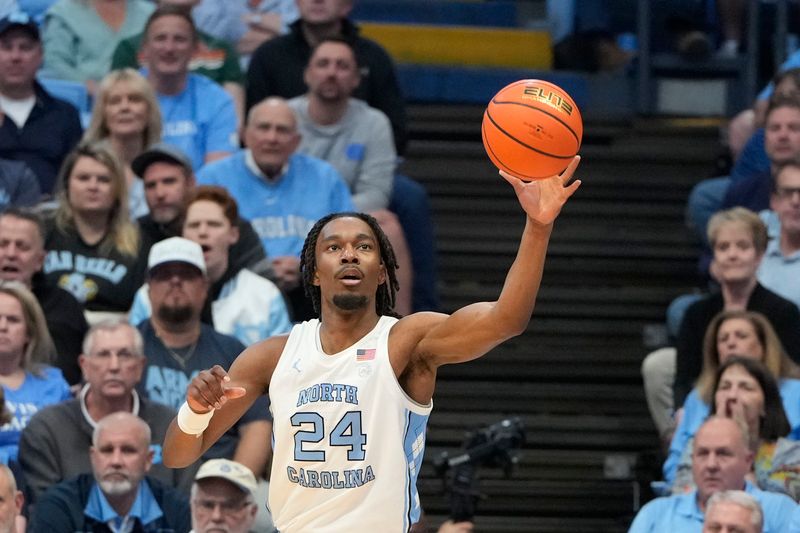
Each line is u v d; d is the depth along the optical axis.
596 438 25.11
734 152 27.45
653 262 27.59
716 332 20.91
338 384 12.22
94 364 19.06
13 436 19.61
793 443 19.48
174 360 20.30
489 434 20.23
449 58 31.00
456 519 20.03
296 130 23.55
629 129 29.52
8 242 20.84
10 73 24.41
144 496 18.47
